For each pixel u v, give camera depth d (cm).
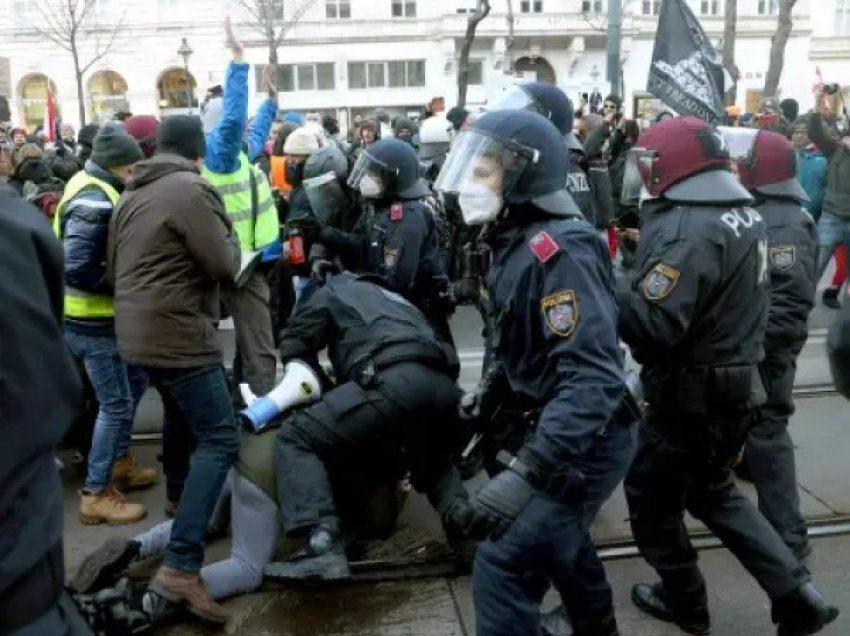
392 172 435
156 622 328
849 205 789
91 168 396
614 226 627
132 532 408
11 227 146
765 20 3541
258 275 498
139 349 319
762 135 370
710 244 269
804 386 586
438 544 392
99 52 3372
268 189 506
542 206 236
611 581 361
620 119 789
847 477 452
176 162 329
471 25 1324
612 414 233
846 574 364
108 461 416
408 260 434
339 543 344
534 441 228
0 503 139
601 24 3447
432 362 363
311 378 369
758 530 298
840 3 3788
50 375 145
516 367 249
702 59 476
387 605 348
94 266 387
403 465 373
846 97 3177
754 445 364
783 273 359
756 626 330
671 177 276
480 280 395
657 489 305
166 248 316
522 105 399
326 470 358
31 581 145
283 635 328
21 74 3450
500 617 244
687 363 283
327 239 489
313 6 3509
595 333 225
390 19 3531
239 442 340
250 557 354
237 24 3388
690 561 318
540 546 237
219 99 539
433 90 3588
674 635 324
